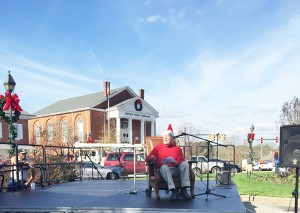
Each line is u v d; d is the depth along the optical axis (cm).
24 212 502
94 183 918
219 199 531
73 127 4178
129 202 513
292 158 604
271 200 1023
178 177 526
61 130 3847
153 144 761
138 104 4475
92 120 4194
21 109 1044
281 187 1266
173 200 521
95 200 546
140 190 693
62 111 4450
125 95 4722
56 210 491
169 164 534
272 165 3519
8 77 1026
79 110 4278
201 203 490
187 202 502
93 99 4575
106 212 469
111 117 4269
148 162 565
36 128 4856
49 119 4688
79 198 579
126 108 4300
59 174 1123
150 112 4666
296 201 610
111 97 4466
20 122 3581
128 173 1789
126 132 4388
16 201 560
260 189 1208
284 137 614
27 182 794
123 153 1820
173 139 568
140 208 459
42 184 852
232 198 543
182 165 518
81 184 884
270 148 6384
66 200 556
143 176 1808
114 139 3909
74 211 484
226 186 741
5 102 1030
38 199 579
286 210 893
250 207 941
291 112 2795
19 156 836
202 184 801
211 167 1952
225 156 4525
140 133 4712
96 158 1942
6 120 1032
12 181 768
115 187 779
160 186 532
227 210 434
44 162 884
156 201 518
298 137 602
